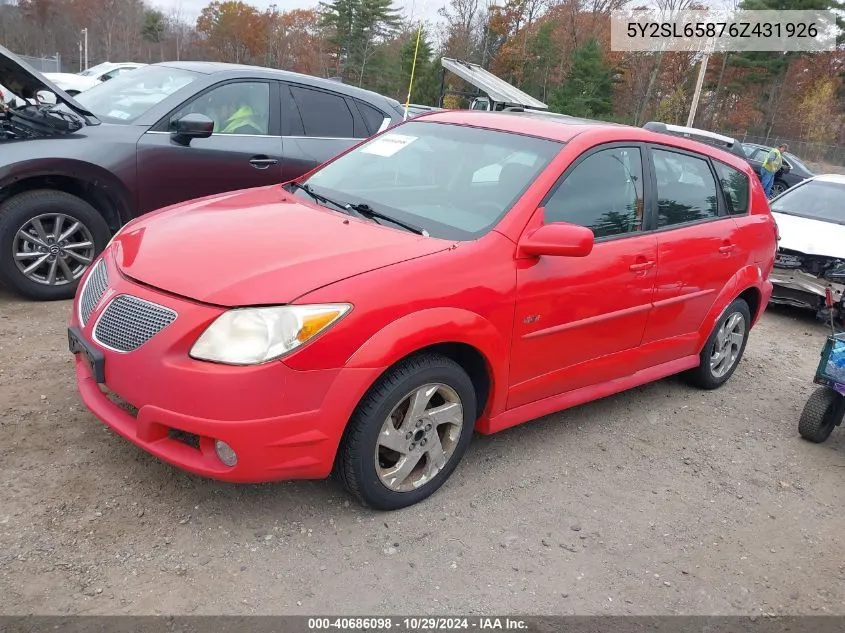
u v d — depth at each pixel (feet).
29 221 17.02
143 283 9.97
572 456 13.52
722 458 14.42
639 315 14.05
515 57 174.50
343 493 11.18
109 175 17.88
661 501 12.46
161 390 9.21
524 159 12.60
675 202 14.89
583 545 10.86
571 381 13.24
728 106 174.29
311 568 9.53
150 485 10.75
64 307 17.49
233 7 236.63
